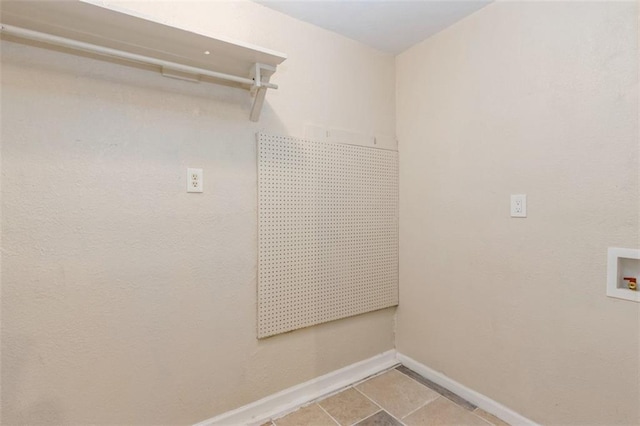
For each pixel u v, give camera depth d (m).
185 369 1.44
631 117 1.17
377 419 1.59
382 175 2.08
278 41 1.67
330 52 1.86
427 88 1.96
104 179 1.26
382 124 2.10
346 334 1.96
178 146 1.41
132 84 1.31
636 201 1.17
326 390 1.83
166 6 1.37
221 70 1.46
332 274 1.86
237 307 1.56
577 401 1.33
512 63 1.53
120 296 1.29
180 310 1.42
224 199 1.52
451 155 1.82
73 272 1.21
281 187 1.67
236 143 1.55
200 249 1.46
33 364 1.15
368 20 1.76
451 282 1.83
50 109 1.16
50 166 1.17
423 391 1.83
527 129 1.47
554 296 1.39
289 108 1.71
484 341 1.66
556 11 1.37
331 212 1.86
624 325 1.21
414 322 2.05
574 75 1.32
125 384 1.31
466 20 1.73
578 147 1.31
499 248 1.59
